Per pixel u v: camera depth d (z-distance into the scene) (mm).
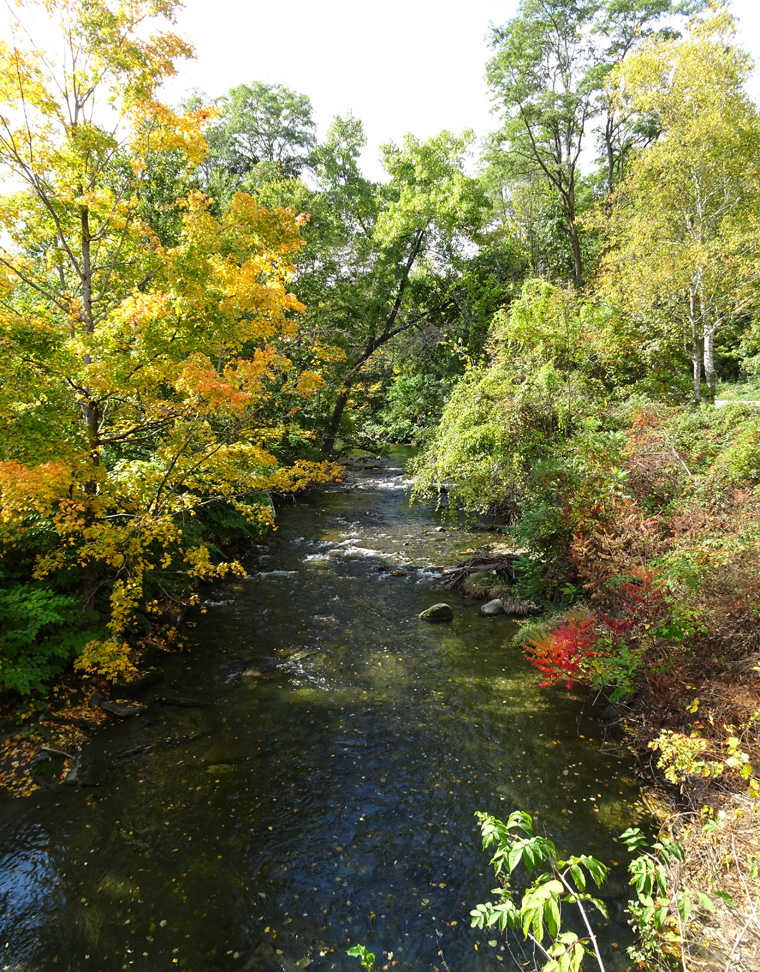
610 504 7559
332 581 11000
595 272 19188
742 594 5422
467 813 4973
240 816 4930
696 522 6797
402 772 5523
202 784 5324
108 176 7531
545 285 11375
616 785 5273
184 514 9102
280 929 3893
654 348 14250
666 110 15234
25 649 6309
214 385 5516
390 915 4004
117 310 5871
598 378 11883
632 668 5863
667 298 14930
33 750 5668
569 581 8773
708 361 14828
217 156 24547
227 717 6418
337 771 5535
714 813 4445
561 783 5320
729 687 5020
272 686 7098
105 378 5797
